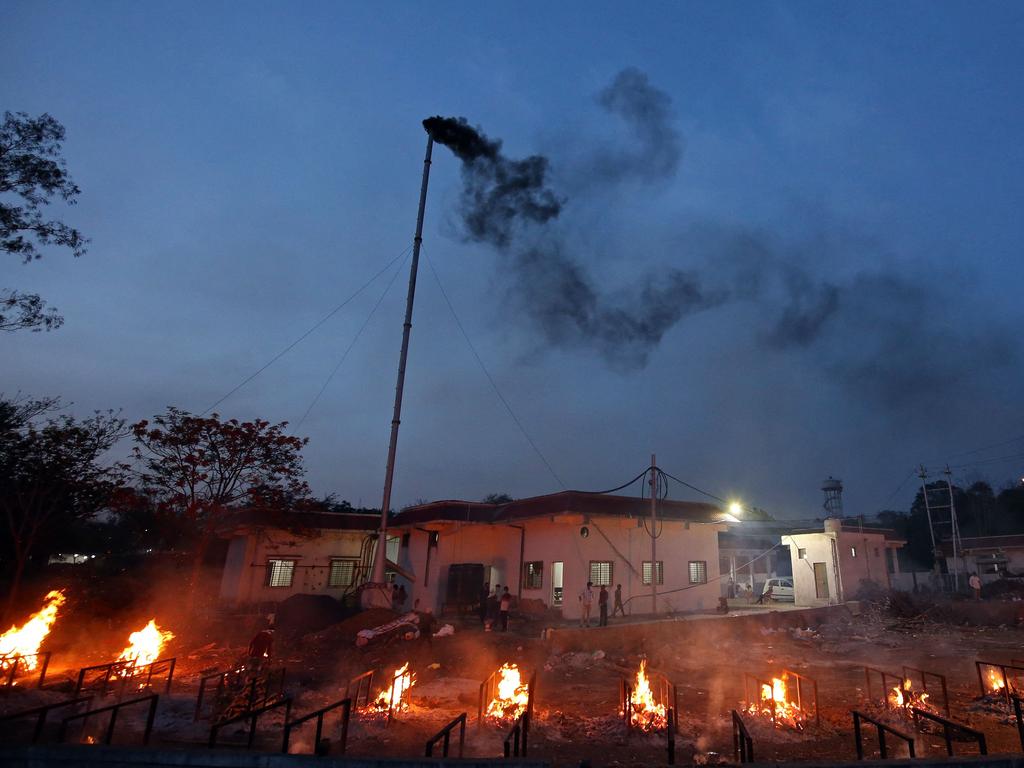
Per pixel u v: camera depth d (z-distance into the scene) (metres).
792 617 27.73
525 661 19.03
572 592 26.52
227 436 28.70
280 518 30.80
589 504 27.30
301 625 23.73
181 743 9.31
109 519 40.56
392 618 22.20
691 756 9.31
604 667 18.52
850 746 9.93
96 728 10.15
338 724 10.62
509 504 30.70
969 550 44.62
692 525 30.70
